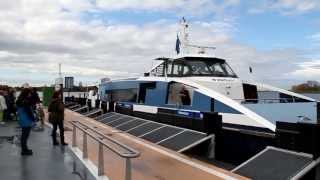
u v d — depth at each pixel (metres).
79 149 11.30
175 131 12.54
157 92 15.73
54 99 12.10
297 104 11.35
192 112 13.05
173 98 14.57
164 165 9.31
